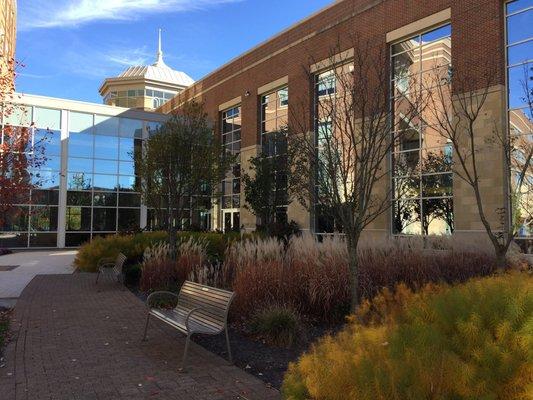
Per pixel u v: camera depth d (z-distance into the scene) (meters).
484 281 3.60
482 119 16.88
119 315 8.94
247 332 7.38
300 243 9.45
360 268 8.54
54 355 6.28
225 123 35.00
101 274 14.86
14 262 20.39
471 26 17.66
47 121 30.53
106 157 32.22
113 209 32.25
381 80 8.40
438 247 12.09
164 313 6.99
